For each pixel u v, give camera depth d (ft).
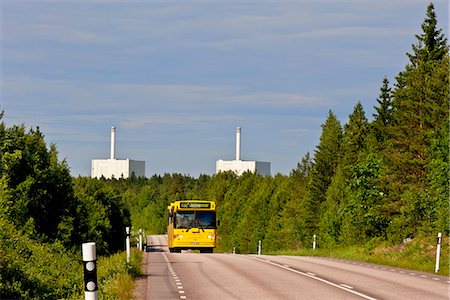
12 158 308.40
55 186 339.36
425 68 357.61
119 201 651.25
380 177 355.15
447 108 335.88
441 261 204.85
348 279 149.59
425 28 407.23
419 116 346.54
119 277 130.11
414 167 345.51
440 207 267.39
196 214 349.20
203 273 165.07
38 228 325.21
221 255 269.64
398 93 360.28
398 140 357.00
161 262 209.87
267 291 123.85
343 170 525.34
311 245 602.85
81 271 176.65
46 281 135.95
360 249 305.73
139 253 244.83
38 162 328.08
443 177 274.57
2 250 152.15
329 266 193.57
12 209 291.99
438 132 324.80
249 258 238.07
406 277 157.89
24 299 113.91
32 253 178.91
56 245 236.02
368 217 354.13
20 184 313.73
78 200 384.68
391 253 256.32
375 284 138.72
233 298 112.88
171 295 117.19
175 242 347.36
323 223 505.66
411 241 271.69
